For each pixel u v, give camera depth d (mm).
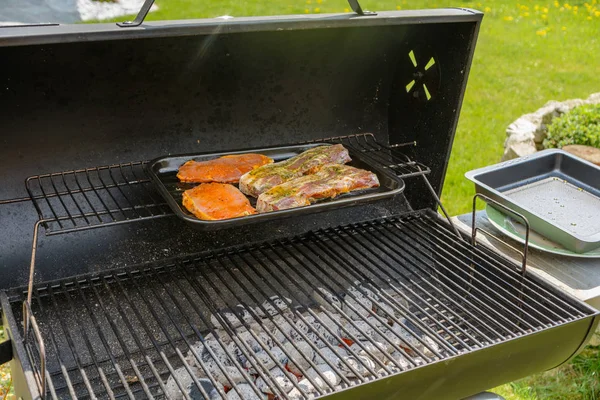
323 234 1455
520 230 1475
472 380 1216
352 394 1122
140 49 1318
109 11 3547
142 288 1349
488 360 1205
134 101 1361
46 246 1325
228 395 1243
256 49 1396
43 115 1304
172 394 1260
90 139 1354
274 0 4629
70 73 1294
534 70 3945
